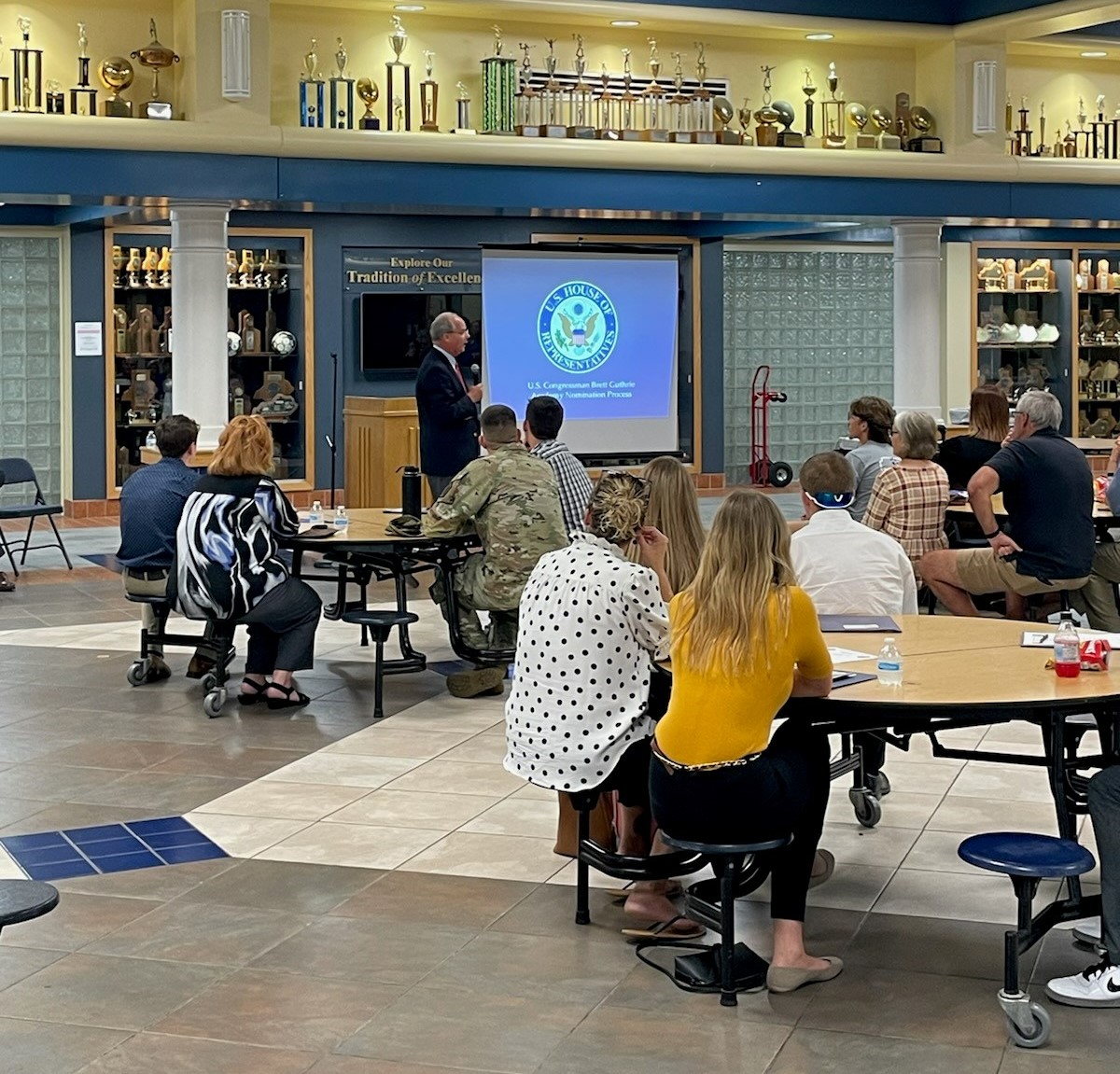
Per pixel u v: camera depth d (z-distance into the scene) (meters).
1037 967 4.41
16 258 14.75
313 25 12.21
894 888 5.07
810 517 6.00
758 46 13.53
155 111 11.14
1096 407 17.22
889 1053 3.86
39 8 11.41
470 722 7.36
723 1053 3.88
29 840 5.64
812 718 4.32
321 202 11.45
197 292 11.73
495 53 12.73
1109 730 4.75
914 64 13.87
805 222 14.62
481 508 7.70
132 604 10.45
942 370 16.55
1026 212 13.60
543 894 5.06
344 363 14.85
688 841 4.14
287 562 8.19
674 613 4.22
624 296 14.79
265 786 6.31
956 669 4.59
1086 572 7.96
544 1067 3.81
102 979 4.38
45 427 15.00
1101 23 13.16
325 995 4.25
